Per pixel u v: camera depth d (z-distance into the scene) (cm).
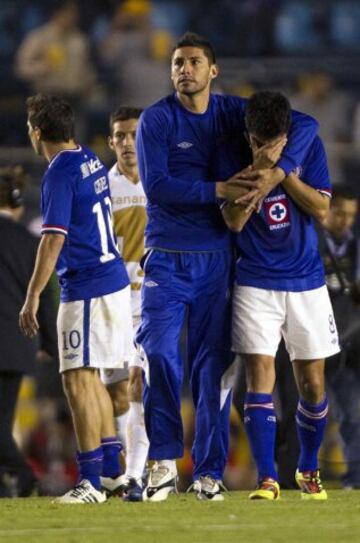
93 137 5434
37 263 2294
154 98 5719
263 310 2361
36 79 5784
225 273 2373
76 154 2348
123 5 6059
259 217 2356
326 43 6106
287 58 5791
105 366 2350
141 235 2869
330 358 3141
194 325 2389
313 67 5494
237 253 2386
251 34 6078
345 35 6119
